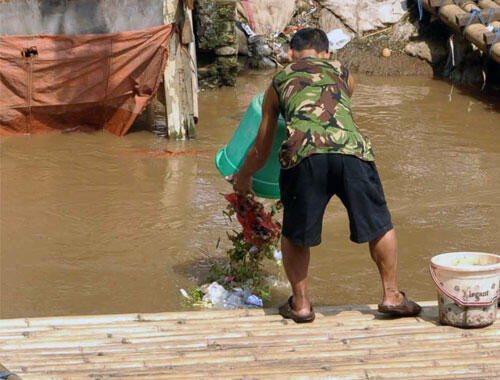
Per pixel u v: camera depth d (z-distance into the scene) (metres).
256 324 6.96
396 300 7.13
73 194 12.98
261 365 5.93
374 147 15.74
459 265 7.05
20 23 15.13
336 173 6.66
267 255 9.64
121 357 6.04
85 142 15.74
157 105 17.78
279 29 23.58
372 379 5.60
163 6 15.45
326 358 6.11
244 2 23.41
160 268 10.34
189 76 15.98
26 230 11.52
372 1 23.62
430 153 15.43
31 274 10.14
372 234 6.79
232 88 21.05
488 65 21.38
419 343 6.42
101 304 9.38
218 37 20.42
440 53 22.62
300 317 6.99
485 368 5.77
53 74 15.56
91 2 15.29
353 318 7.15
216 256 10.73
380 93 20.44
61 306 9.33
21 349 6.25
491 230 11.67
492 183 13.74
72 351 6.20
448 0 21.48
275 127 7.26
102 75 15.69
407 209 12.45
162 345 6.34
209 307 9.24
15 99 15.54
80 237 11.31
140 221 11.92
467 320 6.74
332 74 7.08
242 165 7.68
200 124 17.48
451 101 19.69
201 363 5.93
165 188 13.38
